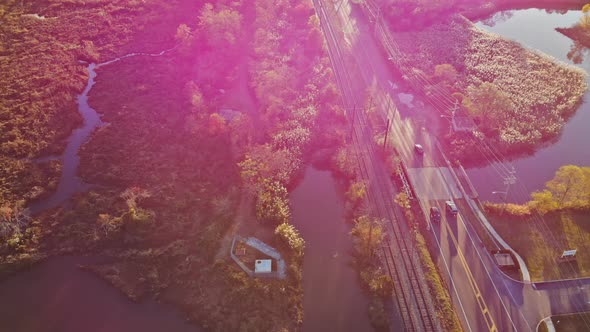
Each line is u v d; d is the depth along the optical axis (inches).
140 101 5787.4
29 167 4726.9
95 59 6619.1
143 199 4394.7
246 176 4638.3
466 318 3442.4
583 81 6397.6
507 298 3580.2
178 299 3649.1
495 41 7258.9
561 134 5565.9
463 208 4382.4
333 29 7578.7
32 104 5531.5
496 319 3432.6
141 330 3454.7
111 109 5664.4
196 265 3865.7
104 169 4795.8
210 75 6373.0
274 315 3484.3
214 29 6835.6
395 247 4023.1
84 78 6205.7
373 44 7204.7
